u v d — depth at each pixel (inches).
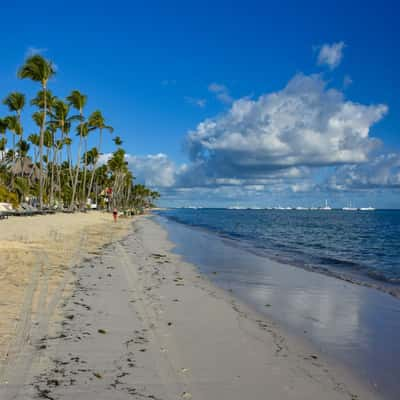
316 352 239.5
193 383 184.2
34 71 1659.7
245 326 283.1
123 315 290.5
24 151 2578.7
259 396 175.2
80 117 2148.1
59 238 824.3
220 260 692.7
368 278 564.1
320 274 572.7
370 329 293.7
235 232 1765.5
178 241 1088.2
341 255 912.9
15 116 2268.7
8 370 184.9
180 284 434.9
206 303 348.5
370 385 195.8
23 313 274.4
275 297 398.9
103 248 735.1
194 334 257.4
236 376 195.0
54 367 191.8
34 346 216.2
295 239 1402.6
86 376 184.1
